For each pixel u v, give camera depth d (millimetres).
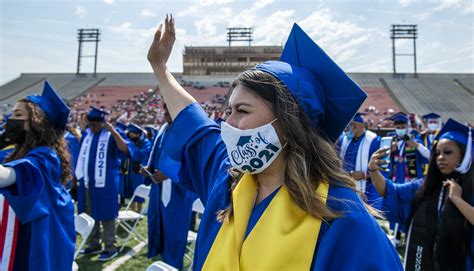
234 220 1312
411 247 2865
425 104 46531
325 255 1097
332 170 1271
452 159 2715
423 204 2855
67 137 8094
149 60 2049
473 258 2600
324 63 1397
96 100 49625
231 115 1397
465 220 2623
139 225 7797
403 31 54688
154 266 2596
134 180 9234
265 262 1124
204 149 1800
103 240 6051
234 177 1505
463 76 54312
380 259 1084
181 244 4340
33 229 2596
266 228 1201
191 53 52969
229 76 52344
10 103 51406
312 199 1168
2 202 2590
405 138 7660
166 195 4344
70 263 2844
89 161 5801
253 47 52188
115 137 5758
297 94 1286
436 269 2668
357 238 1107
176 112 1944
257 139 1304
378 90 51156
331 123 1434
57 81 58500
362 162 6062
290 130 1260
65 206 2852
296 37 1462
